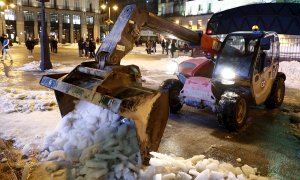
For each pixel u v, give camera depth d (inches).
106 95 136.7
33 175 147.6
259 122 264.1
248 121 266.1
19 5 2532.0
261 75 260.5
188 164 156.2
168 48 1152.8
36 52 1158.3
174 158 167.2
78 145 162.6
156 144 152.9
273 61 288.0
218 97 240.1
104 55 168.4
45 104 277.4
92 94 141.6
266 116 286.8
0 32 1843.0
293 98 384.5
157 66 705.6
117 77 154.9
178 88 277.1
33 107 268.5
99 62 170.6
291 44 783.7
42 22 544.4
